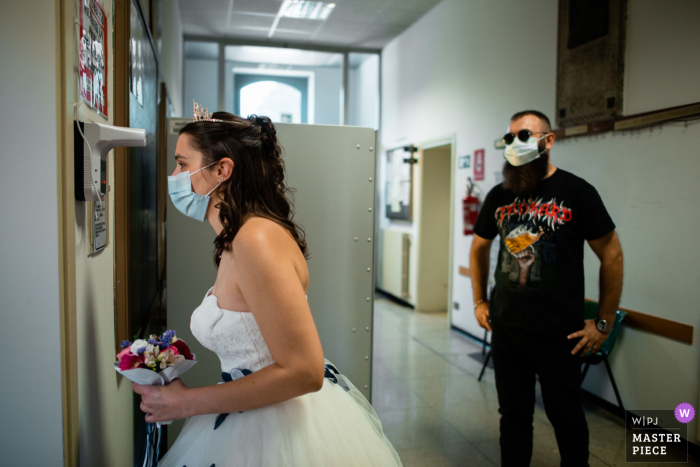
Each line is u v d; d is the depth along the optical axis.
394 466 1.09
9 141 0.81
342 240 2.01
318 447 0.95
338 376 1.28
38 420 0.85
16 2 0.81
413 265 6.09
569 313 1.77
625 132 2.81
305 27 6.14
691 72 2.42
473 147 4.61
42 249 0.84
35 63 0.82
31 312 0.84
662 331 2.57
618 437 2.58
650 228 2.66
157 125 2.63
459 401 3.10
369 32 6.36
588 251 3.07
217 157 0.92
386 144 7.01
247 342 0.90
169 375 0.90
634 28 2.74
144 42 1.89
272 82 8.25
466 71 4.72
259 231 0.85
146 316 1.97
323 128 1.97
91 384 1.06
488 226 2.09
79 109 0.92
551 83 3.48
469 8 4.66
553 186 1.83
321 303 2.01
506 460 1.87
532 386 1.92
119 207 1.40
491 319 1.96
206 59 7.71
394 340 4.57
